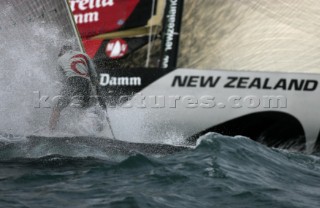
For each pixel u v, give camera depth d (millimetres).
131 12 41375
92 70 33812
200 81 40812
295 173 27859
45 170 24906
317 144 42125
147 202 20875
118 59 41500
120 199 20984
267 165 28594
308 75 40469
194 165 26203
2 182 22938
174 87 40875
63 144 28766
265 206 21594
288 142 41969
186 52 40844
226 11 40438
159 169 25188
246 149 30594
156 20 41000
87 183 23109
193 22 40719
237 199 22094
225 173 25312
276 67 40500
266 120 41219
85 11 42188
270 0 40062
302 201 22750
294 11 39875
